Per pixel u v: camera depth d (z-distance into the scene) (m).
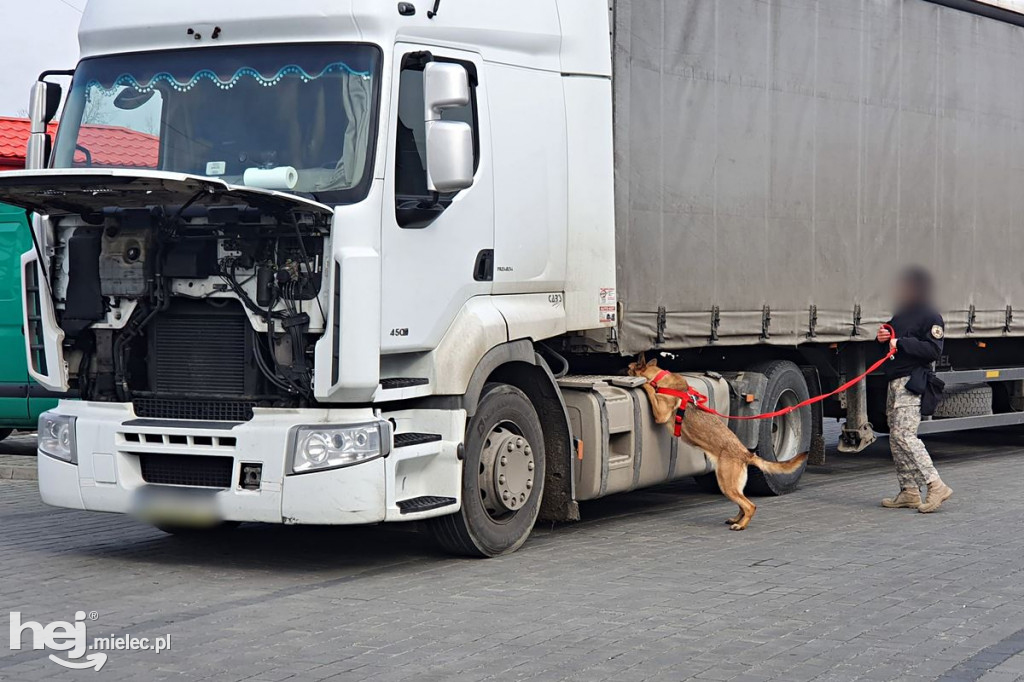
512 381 12.47
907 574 10.95
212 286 10.54
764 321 15.38
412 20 10.86
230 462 10.55
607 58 13.04
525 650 8.36
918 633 8.88
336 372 10.16
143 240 10.62
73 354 11.42
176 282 10.66
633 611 9.51
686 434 13.67
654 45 13.68
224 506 10.48
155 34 11.31
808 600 9.91
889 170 17.53
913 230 18.02
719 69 14.62
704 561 11.56
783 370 16.23
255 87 10.86
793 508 15.12
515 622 9.15
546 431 12.64
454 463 11.12
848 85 16.75
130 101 11.30
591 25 12.88
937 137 18.42
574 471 12.62
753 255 15.20
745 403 15.55
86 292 10.95
